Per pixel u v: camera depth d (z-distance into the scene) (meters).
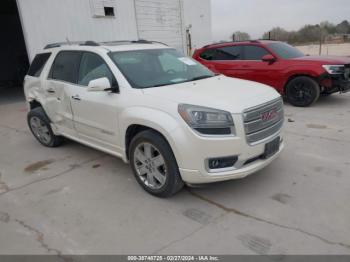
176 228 3.19
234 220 3.26
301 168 4.33
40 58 5.70
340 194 3.63
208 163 3.31
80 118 4.62
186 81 4.25
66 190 4.11
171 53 4.88
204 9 15.42
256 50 8.38
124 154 4.07
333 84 7.36
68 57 4.93
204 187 3.93
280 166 4.42
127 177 4.38
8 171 4.86
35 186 4.29
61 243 3.07
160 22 13.41
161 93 3.64
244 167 3.42
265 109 3.52
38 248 3.01
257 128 3.44
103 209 3.61
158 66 4.45
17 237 3.19
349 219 3.16
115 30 11.73
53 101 5.14
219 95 3.53
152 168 3.72
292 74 7.69
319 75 7.31
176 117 3.32
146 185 3.85
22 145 6.11
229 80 4.35
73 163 4.99
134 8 12.26
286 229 3.07
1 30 17.44
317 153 4.83
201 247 2.89
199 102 3.35
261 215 3.31
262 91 3.78
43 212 3.63
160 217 3.39
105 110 4.09
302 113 7.20
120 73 4.02
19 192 4.14
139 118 3.59
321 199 3.54
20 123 8.04
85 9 10.71
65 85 4.79
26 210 3.69
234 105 3.31
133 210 3.55
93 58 4.46
